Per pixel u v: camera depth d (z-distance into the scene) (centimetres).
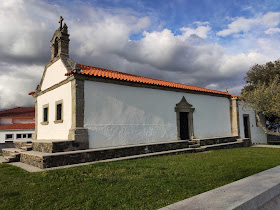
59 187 509
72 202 419
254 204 275
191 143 1262
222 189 314
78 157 800
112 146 986
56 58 1136
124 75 1209
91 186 513
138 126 1105
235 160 856
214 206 248
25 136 1981
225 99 1662
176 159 880
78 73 906
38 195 458
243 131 1692
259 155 1009
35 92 1394
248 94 1616
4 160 935
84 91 934
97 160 852
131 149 970
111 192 468
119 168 696
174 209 244
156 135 1182
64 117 1002
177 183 530
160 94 1236
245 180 359
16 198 448
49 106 1196
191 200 273
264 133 1923
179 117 1323
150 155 959
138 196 444
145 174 616
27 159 826
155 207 387
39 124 1330
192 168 697
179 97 1338
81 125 905
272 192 316
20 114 2327
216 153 1088
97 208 390
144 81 1160
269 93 1523
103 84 999
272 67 2091
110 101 1012
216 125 1546
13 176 620
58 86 1095
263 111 1570
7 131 1916
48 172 633
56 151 812
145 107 1151
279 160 859
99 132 954
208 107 1513
